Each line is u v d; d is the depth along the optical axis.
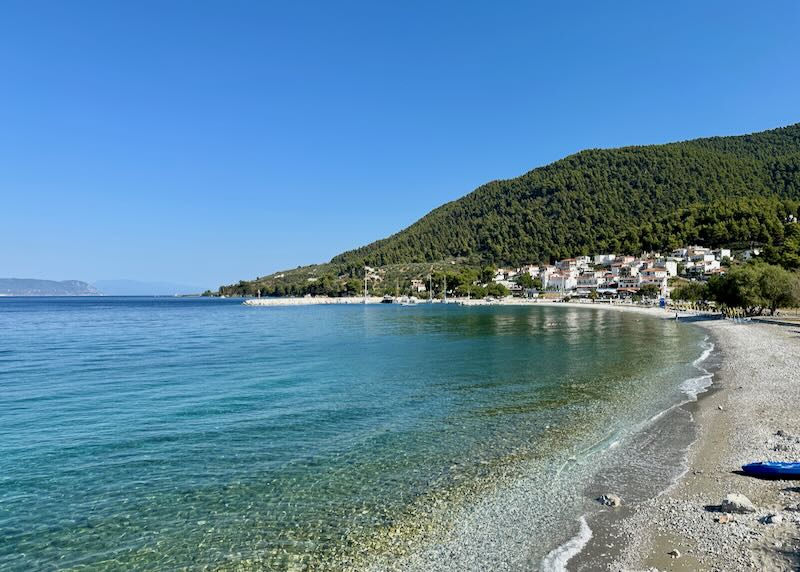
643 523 11.77
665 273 195.50
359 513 12.92
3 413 23.44
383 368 35.97
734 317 83.56
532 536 11.48
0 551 11.29
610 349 46.66
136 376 33.22
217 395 26.92
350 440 18.83
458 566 10.34
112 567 10.66
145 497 14.03
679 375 31.92
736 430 19.00
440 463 16.38
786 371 31.36
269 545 11.43
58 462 16.80
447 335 63.66
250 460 16.83
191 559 10.93
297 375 33.16
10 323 93.75
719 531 11.01
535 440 18.64
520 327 77.50
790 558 9.65
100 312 143.75
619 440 18.45
